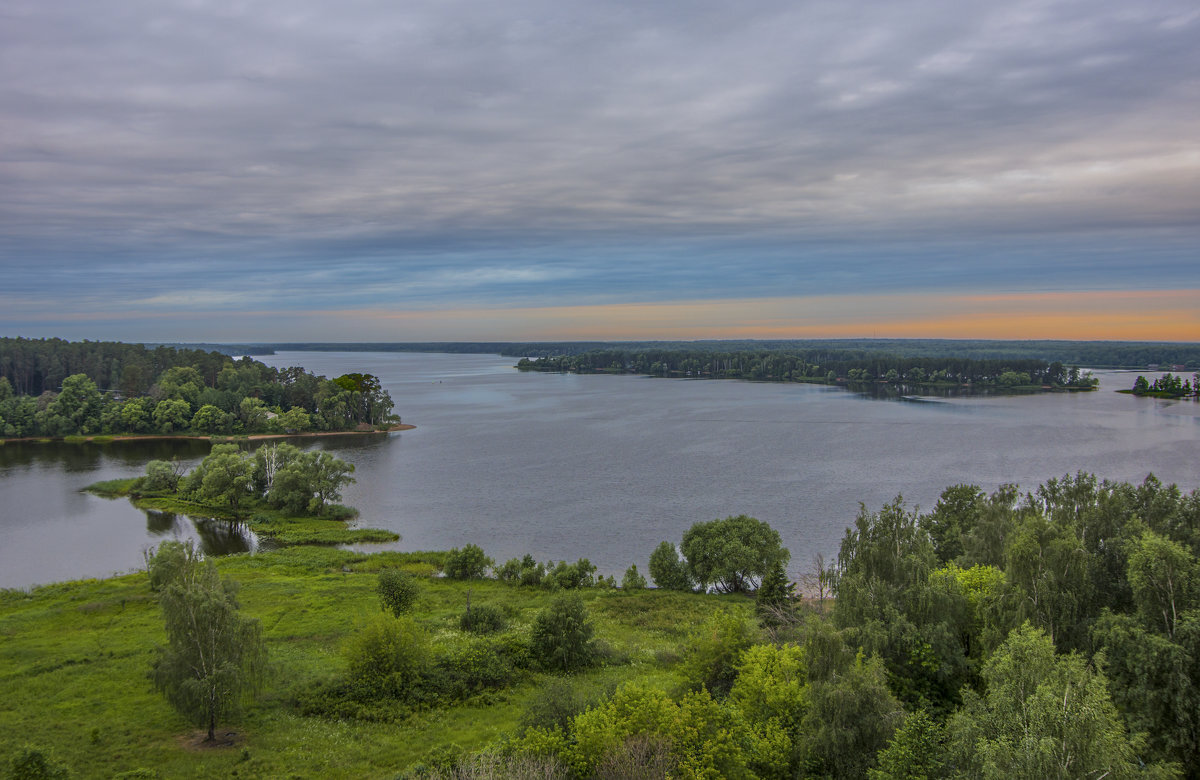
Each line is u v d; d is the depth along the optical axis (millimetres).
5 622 60188
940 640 38656
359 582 77188
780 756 32219
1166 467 135250
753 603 72750
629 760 29641
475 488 133125
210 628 39781
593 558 93812
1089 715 23562
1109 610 35875
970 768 26141
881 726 30625
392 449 178125
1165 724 30672
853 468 142375
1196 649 30469
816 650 33812
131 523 109250
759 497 121188
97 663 50875
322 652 54625
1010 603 38594
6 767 35719
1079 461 142750
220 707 39812
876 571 45469
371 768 37281
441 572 85875
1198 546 42938
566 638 52594
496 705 45844
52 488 132625
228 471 118812
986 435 180250
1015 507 68438
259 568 84375
